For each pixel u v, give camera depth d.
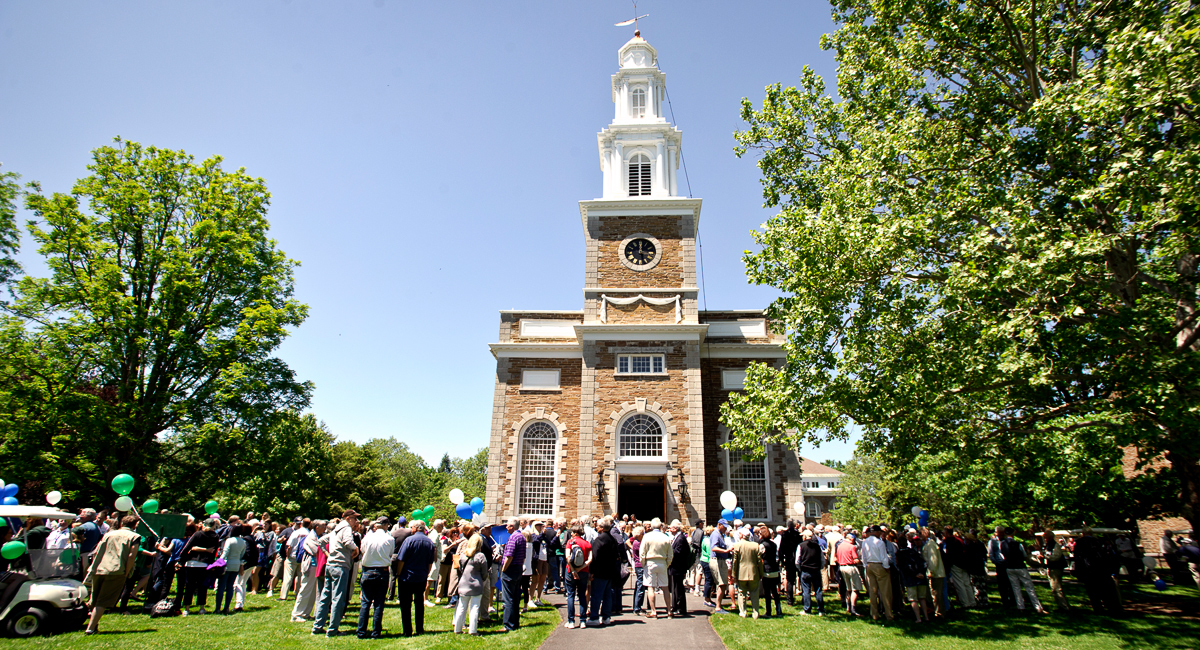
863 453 16.69
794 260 15.54
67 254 24.67
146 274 25.83
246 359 26.67
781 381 16.34
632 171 37.91
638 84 40.22
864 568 14.71
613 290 33.47
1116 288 13.36
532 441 32.50
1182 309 13.12
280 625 12.68
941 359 13.12
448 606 15.99
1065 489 18.36
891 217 14.65
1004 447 15.20
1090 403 13.02
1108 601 14.77
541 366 33.53
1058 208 13.52
